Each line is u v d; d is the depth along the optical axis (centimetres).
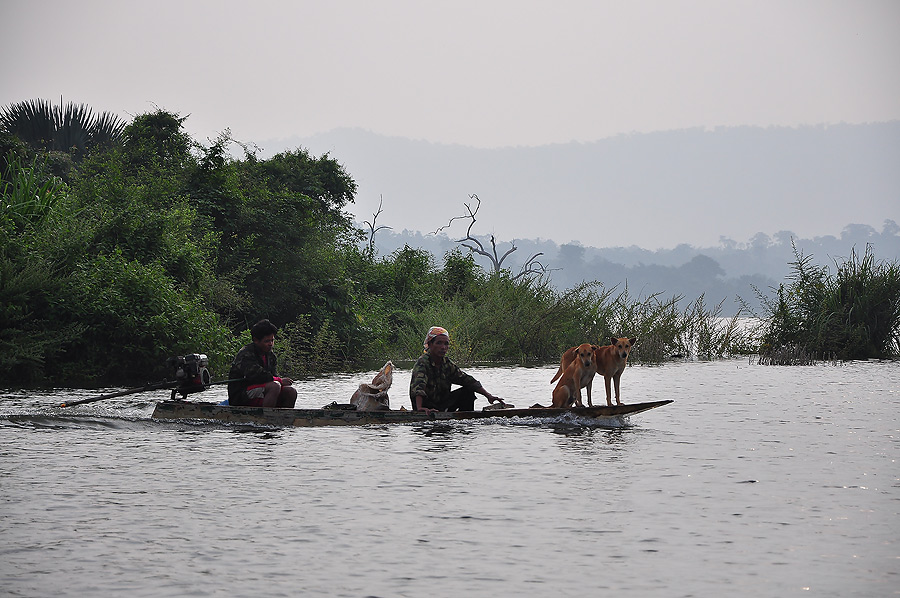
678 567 1098
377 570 1086
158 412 2339
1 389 3228
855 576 1063
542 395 3278
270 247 5297
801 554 1150
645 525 1288
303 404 2892
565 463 1764
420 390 2414
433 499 1448
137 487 1537
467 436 2125
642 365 5047
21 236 3881
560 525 1288
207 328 4091
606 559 1130
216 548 1174
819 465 1753
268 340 2466
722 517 1332
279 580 1049
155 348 3759
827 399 3058
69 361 3722
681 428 2281
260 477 1623
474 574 1072
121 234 4206
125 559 1128
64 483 1568
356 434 2148
